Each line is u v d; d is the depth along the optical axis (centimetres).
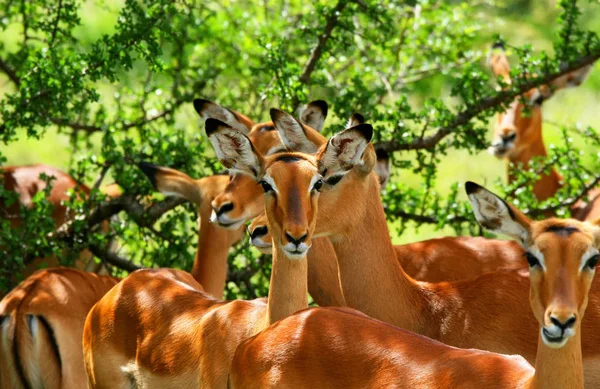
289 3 2597
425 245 1892
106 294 1611
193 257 2033
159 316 1516
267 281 2144
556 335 1098
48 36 2178
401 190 2142
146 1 2031
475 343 1512
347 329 1250
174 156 2070
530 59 2125
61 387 1680
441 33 2523
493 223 1204
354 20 2405
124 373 1548
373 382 1194
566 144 2189
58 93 1906
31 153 3325
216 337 1423
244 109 2409
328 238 1692
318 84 2211
